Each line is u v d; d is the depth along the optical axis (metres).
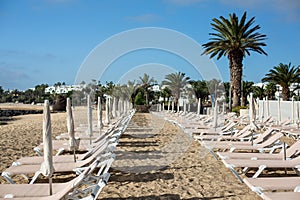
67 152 9.10
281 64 31.17
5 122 22.28
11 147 10.08
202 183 6.05
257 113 23.39
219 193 5.44
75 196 4.46
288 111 19.62
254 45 26.39
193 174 6.73
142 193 5.48
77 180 4.41
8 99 78.56
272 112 21.44
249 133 9.92
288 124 15.12
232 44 26.36
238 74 27.44
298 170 5.57
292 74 30.70
